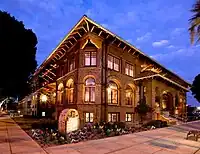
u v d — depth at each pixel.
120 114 23.92
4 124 24.61
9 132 17.14
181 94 44.44
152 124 24.09
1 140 13.13
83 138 14.52
